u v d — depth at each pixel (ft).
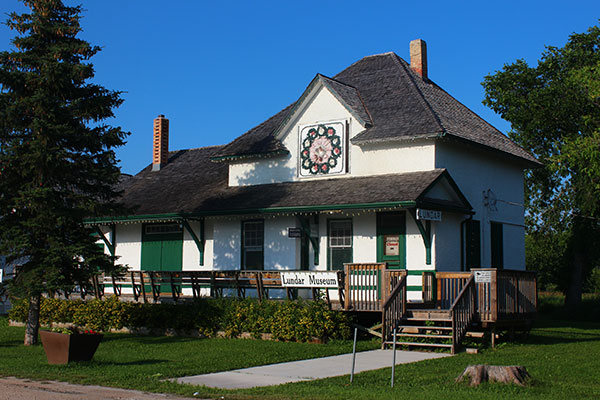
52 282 56.18
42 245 59.41
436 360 48.14
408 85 78.23
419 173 68.08
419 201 61.57
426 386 37.58
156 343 60.64
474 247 73.26
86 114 58.80
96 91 60.59
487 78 124.98
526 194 124.88
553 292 171.53
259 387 37.40
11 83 57.06
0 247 55.93
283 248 73.97
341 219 71.36
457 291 61.57
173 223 85.87
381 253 68.28
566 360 48.34
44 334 46.26
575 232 118.21
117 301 74.02
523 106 120.16
